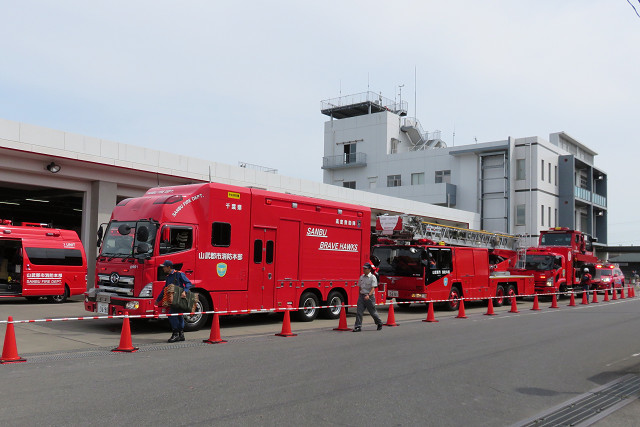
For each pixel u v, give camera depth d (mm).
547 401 7102
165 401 6500
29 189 23500
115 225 13133
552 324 16594
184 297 11250
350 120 56625
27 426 5449
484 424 6004
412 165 52312
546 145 48719
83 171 20609
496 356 10398
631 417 6367
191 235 12750
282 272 14734
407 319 17734
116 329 13016
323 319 16453
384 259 20703
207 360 9234
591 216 54344
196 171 23125
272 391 7137
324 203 16078
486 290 23125
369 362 9383
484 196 48156
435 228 21469
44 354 9578
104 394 6773
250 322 15438
